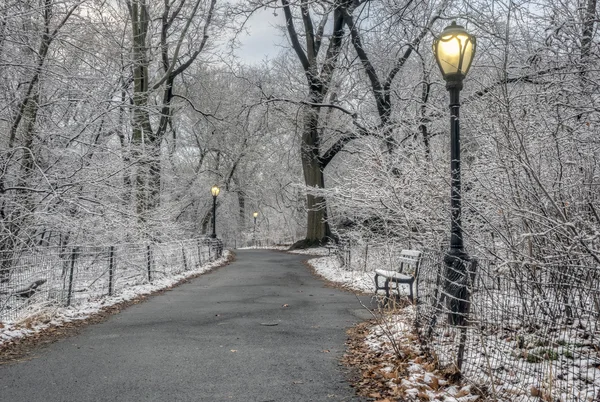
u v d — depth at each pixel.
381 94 17.67
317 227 35.72
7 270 9.22
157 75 25.61
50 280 10.28
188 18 22.81
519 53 8.23
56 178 11.70
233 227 54.12
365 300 11.70
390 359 6.23
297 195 46.97
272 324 8.89
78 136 12.60
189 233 26.16
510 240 6.59
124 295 12.46
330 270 19.22
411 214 10.81
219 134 40.28
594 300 4.42
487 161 8.19
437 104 12.09
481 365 5.09
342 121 27.66
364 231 17.03
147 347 7.17
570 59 7.36
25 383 5.48
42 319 8.80
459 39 6.71
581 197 6.19
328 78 23.80
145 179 17.14
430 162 9.99
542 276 5.91
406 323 7.25
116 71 13.36
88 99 12.09
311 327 8.62
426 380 5.25
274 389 5.25
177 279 16.83
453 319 5.47
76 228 12.09
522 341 4.71
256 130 39.50
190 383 5.45
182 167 42.69
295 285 15.29
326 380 5.56
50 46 12.44
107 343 7.44
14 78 11.40
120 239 14.10
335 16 21.83
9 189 11.10
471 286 5.12
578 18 7.38
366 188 12.99
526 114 7.73
